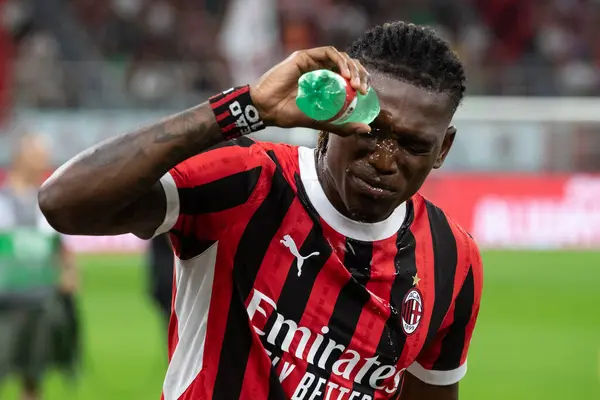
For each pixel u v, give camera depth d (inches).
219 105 307.0
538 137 1990.7
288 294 349.4
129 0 2472.9
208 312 351.3
